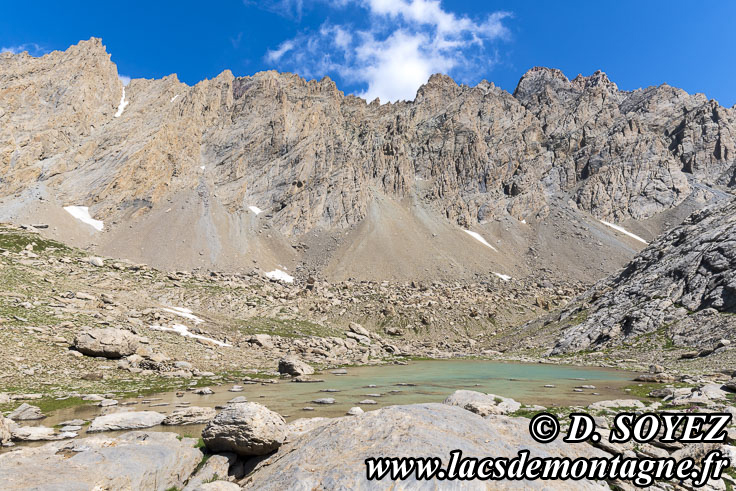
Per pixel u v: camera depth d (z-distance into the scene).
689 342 71.81
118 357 55.34
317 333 115.56
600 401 32.94
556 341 104.12
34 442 23.50
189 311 103.81
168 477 15.82
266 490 13.08
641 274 106.25
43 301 68.06
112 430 26.34
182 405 35.59
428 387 47.16
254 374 61.16
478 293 194.25
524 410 28.11
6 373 40.59
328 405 35.09
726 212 101.75
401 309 165.50
